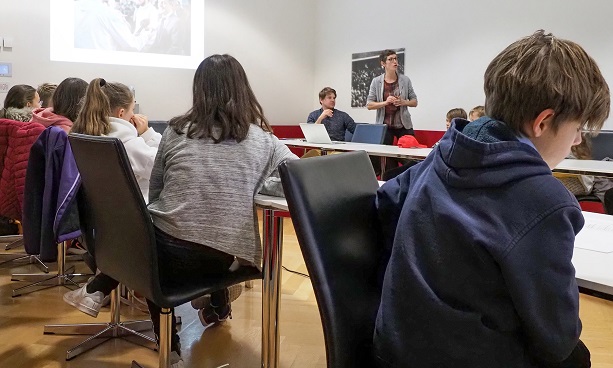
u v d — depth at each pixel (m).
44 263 3.42
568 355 0.87
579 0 5.09
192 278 1.77
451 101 6.34
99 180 1.65
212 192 1.72
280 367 2.16
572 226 0.84
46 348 2.29
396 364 0.92
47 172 2.43
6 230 3.96
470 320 0.87
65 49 6.39
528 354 0.90
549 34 0.97
